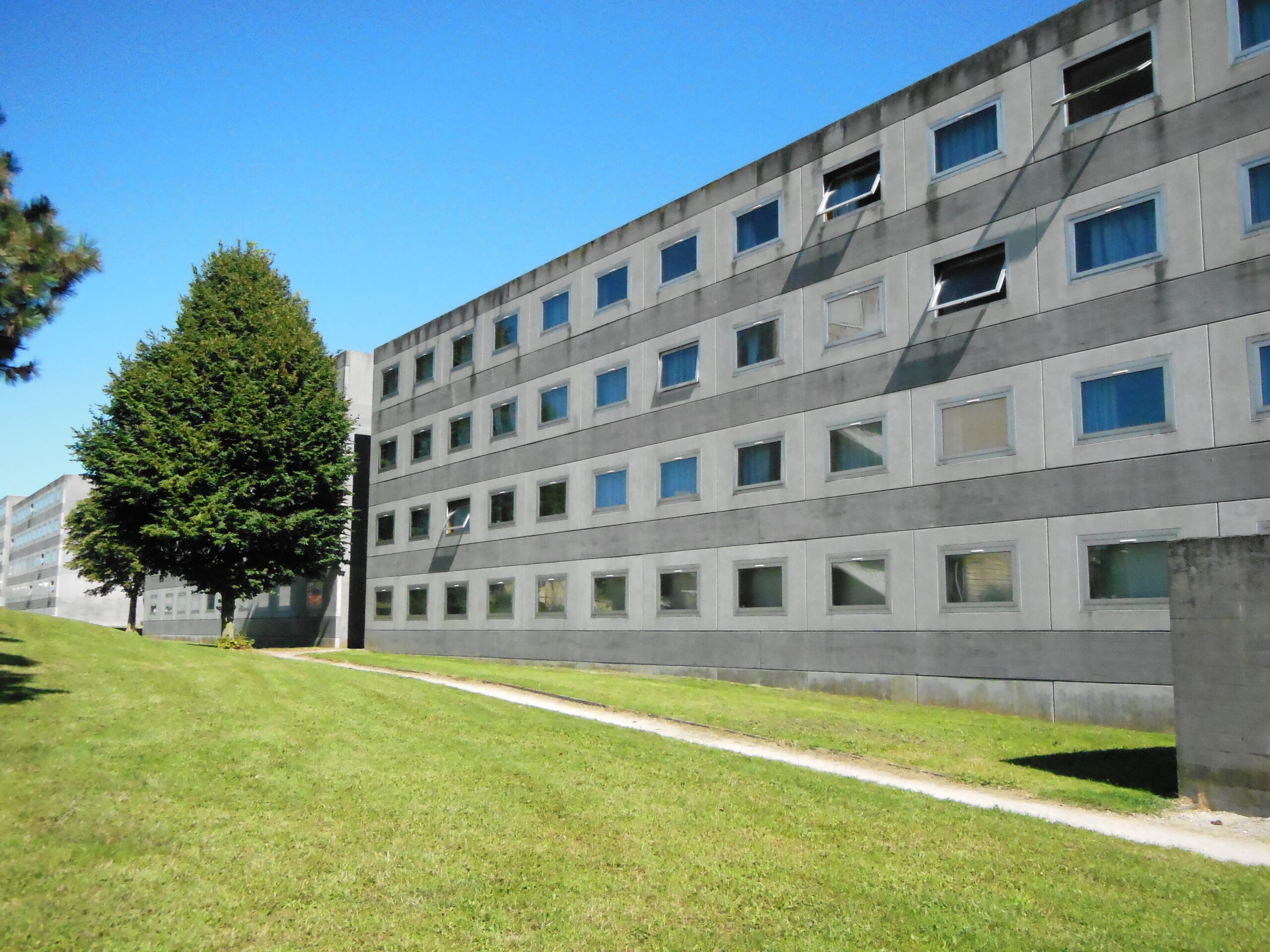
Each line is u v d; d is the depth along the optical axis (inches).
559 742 672.4
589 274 1567.4
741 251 1320.1
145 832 430.6
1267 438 845.8
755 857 422.6
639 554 1409.9
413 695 869.8
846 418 1165.1
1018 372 1015.0
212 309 1801.2
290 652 1924.2
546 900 367.9
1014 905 366.6
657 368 1423.5
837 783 580.1
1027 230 1026.1
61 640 1054.4
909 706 1033.5
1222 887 390.9
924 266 1111.0
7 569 5900.6
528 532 1625.2
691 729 818.8
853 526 1143.0
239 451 1691.7
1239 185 885.2
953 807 528.7
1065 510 965.8
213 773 539.5
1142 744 794.8
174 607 3125.0
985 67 1082.7
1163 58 946.1
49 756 542.0
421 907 358.3
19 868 374.9
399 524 1979.6
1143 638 902.4
